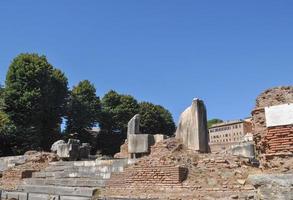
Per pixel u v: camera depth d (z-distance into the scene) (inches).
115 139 2416.3
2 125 1635.1
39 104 1873.8
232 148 643.5
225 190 470.9
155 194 510.6
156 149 590.2
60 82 2160.4
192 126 616.7
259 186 406.6
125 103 2492.6
